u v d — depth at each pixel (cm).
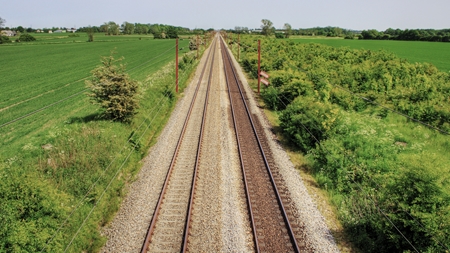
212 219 1362
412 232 1116
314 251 1190
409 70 3894
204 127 2505
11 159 1584
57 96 3622
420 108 2691
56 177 1443
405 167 1264
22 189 1132
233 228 1306
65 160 1580
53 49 9688
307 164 1880
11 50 9244
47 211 1160
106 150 1811
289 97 2919
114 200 1500
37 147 1895
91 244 1246
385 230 1179
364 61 4556
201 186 1622
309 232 1289
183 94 3609
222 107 3077
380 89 3334
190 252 1177
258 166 1845
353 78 3491
